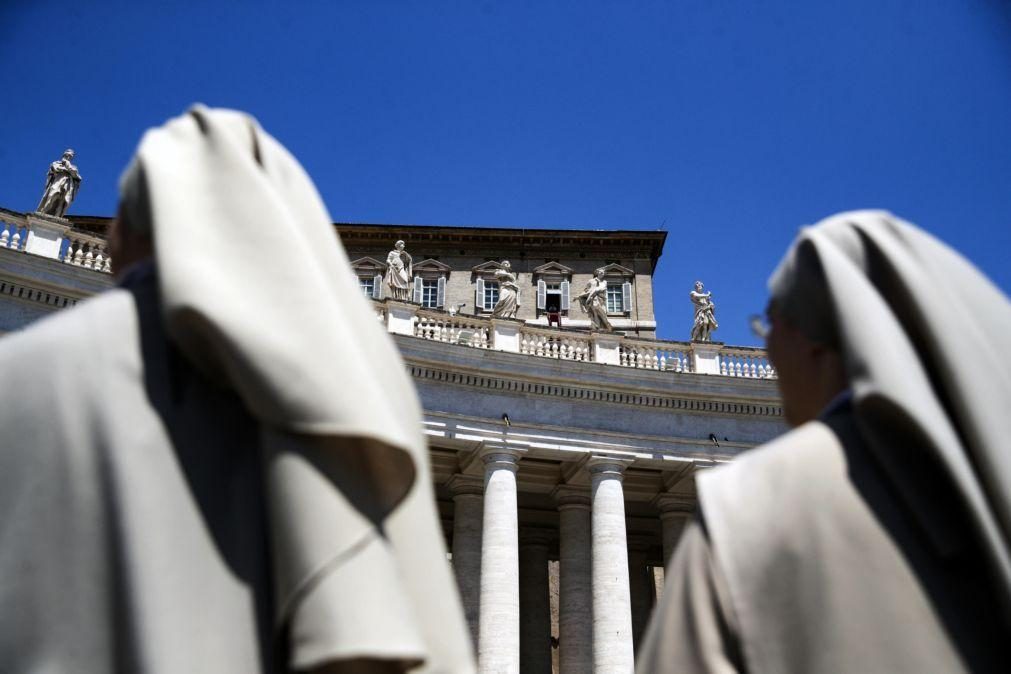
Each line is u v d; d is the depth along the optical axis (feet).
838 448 5.81
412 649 4.20
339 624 4.12
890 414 5.44
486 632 73.72
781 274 6.72
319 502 4.34
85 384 4.67
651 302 164.04
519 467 89.35
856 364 5.58
